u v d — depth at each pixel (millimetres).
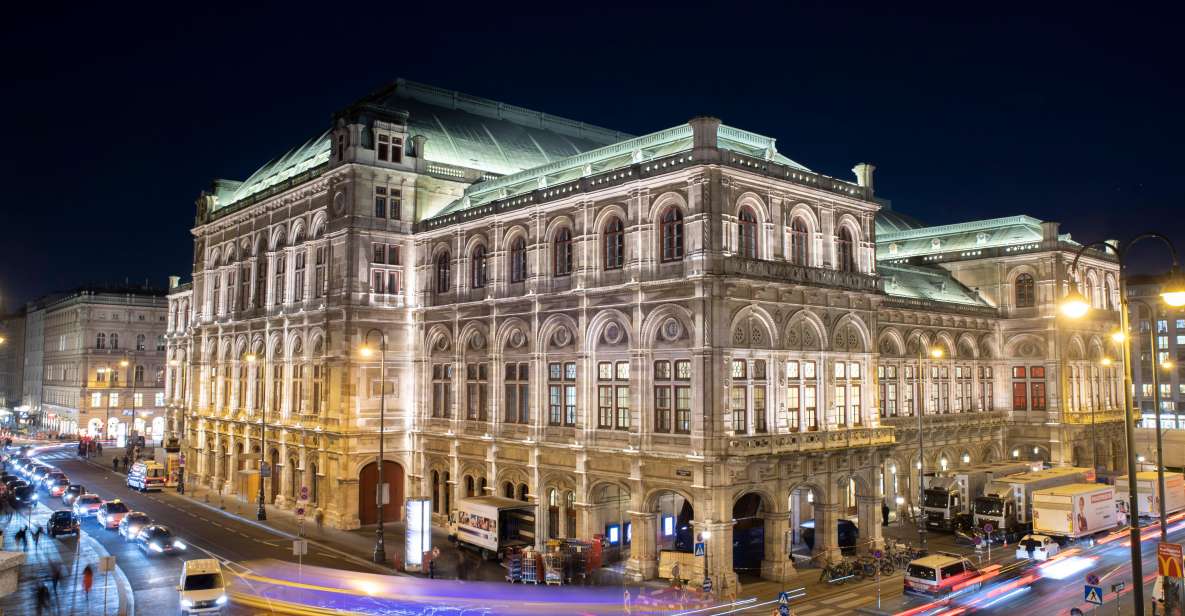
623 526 50156
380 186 62656
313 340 64562
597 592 41312
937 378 68000
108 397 137500
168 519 62031
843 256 51469
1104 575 43875
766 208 46312
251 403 72688
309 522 61000
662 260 45625
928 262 79938
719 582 40969
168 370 100375
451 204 65562
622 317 46938
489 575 45094
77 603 38906
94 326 137875
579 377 49000
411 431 61875
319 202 65312
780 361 45875
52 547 52125
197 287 86875
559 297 50594
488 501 50250
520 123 79250
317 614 37000
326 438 61094
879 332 62656
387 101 71250
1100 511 52812
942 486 59250
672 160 44844
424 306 61812
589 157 55469
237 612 37156
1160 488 30922
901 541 54500
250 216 76750
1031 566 46312
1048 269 71562
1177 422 116188
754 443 42938
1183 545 51125
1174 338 117312
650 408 45250
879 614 37031
